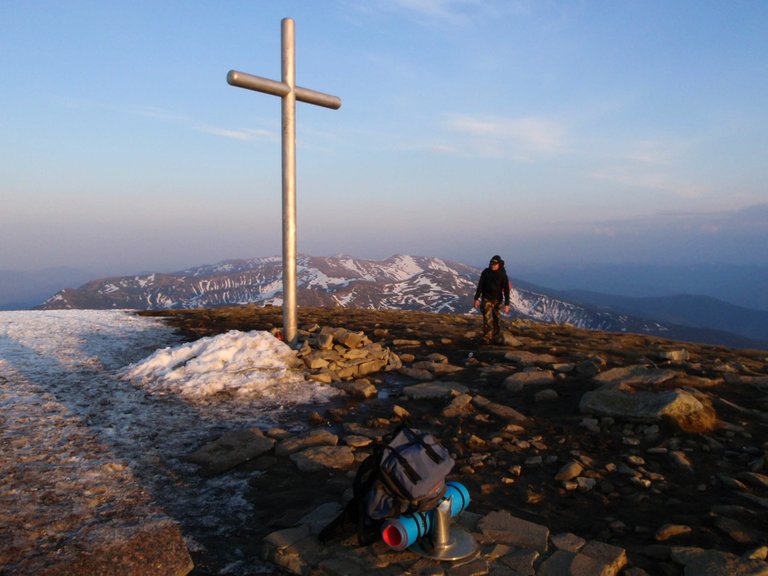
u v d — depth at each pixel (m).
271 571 4.00
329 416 7.97
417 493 3.92
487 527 4.52
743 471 6.00
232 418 7.79
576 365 10.39
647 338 16.17
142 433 7.01
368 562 3.93
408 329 15.89
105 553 3.87
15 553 4.02
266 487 5.58
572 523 4.88
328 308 23.11
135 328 15.81
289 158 11.12
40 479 5.44
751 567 3.90
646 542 4.53
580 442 6.90
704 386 9.32
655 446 6.73
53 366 10.38
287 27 10.77
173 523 4.72
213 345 10.46
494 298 13.24
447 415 7.99
